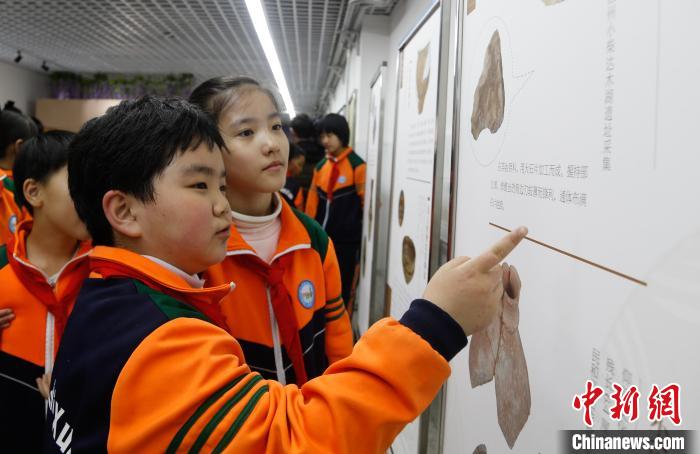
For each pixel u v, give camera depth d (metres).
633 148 0.46
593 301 0.53
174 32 5.51
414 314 0.53
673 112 0.41
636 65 0.46
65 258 1.12
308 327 1.05
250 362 0.97
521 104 0.72
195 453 0.48
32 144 1.06
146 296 0.57
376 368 0.50
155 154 0.58
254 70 7.75
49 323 1.04
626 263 0.47
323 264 1.15
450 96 1.12
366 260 2.72
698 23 0.38
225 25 5.10
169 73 8.66
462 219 1.01
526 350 0.69
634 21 0.46
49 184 1.03
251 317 0.98
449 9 1.14
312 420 0.50
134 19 5.09
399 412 0.50
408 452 1.47
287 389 0.56
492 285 0.54
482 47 0.90
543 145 0.65
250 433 0.49
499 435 0.79
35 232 1.10
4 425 1.02
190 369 0.50
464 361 0.98
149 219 0.60
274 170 0.97
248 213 1.04
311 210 3.28
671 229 0.41
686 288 0.39
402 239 1.69
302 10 4.23
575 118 0.57
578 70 0.56
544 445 0.64
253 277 1.00
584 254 0.55
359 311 3.09
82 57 7.39
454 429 1.04
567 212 0.59
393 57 3.32
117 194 0.60
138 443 0.48
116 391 0.50
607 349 0.50
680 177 0.40
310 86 9.55
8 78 8.09
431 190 1.27
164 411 0.49
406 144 1.66
